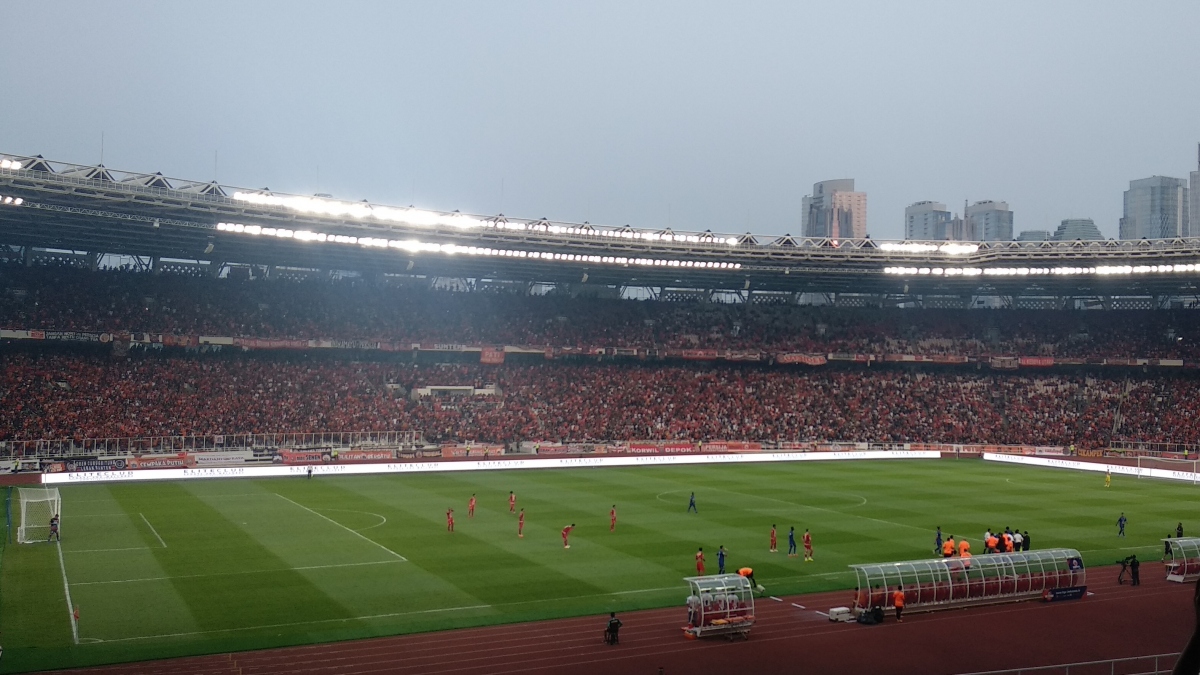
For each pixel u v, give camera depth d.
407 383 108.81
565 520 64.00
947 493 79.75
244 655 35.41
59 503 62.00
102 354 97.06
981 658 36.41
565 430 107.00
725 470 96.19
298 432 94.81
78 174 76.38
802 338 127.69
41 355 93.94
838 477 90.62
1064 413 117.25
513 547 54.75
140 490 75.69
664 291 134.25
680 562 51.31
